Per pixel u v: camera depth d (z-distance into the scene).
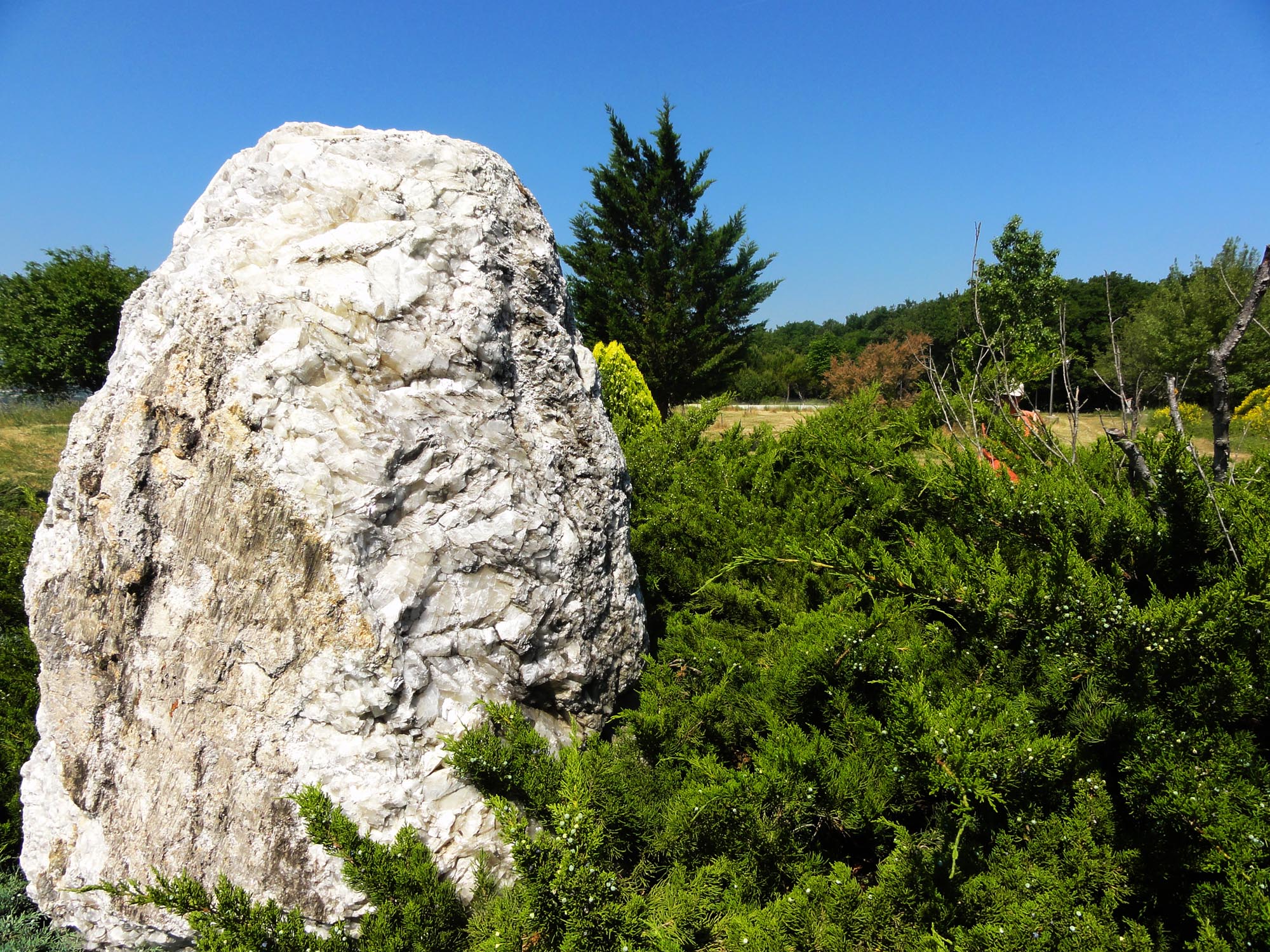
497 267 2.54
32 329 20.80
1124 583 2.32
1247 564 1.95
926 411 4.66
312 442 2.14
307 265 2.29
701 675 2.72
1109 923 1.73
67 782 2.32
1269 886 1.53
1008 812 1.96
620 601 2.73
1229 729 1.99
